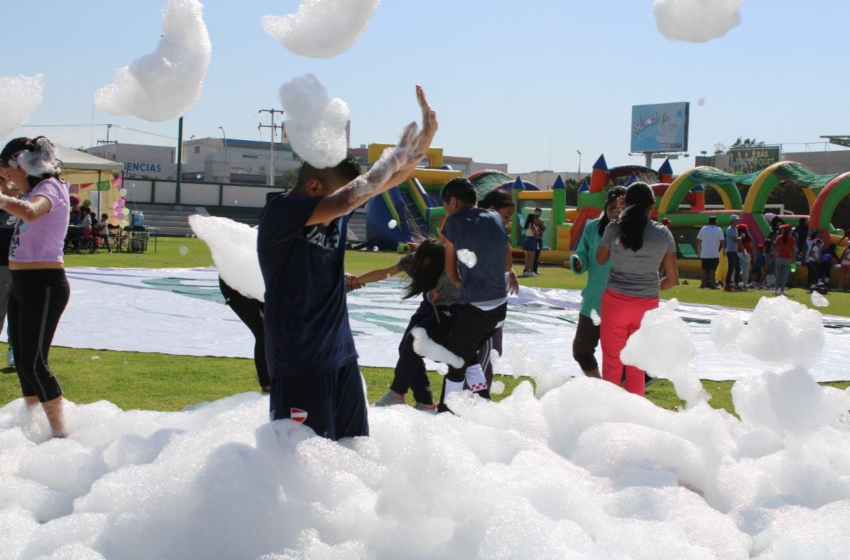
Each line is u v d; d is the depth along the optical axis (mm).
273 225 3176
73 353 7496
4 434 4043
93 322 9617
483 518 2846
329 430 3398
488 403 4562
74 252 26141
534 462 3592
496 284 5160
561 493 3174
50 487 3512
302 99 2787
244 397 4641
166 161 99375
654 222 5418
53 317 4430
